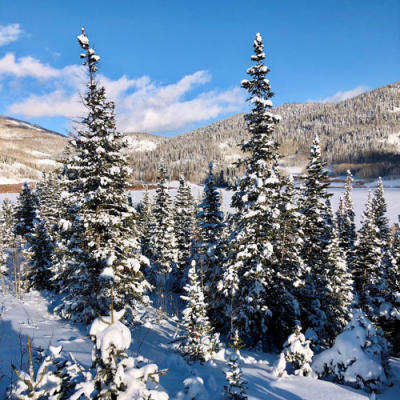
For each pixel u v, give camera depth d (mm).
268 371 12422
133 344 13430
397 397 10523
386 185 159750
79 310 15016
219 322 19703
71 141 13766
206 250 22094
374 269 28688
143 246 39000
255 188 15961
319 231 20875
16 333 12203
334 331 20578
